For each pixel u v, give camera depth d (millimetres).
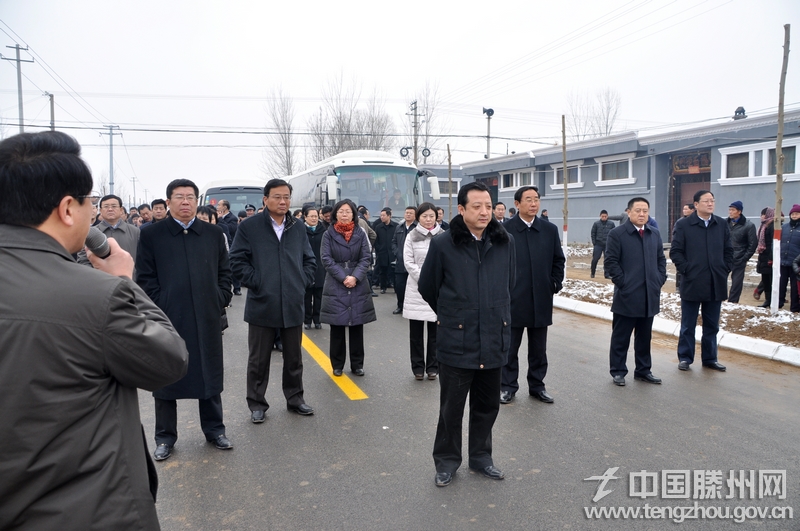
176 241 4012
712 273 5879
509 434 4375
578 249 22031
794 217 8742
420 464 3861
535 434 4367
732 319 7602
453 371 3553
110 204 6375
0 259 1469
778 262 7551
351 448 4145
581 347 7180
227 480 3658
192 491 3512
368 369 6336
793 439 4219
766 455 3947
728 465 3801
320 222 8875
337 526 3086
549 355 6777
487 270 3549
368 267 6031
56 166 1530
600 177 23266
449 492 3459
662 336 7645
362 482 3604
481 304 3506
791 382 5613
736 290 9422
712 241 5910
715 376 5859
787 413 4754
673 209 21000
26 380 1398
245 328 8812
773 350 6410
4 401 1383
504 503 3320
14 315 1412
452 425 3596
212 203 18016
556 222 25641
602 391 5410
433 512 3223
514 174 28328
